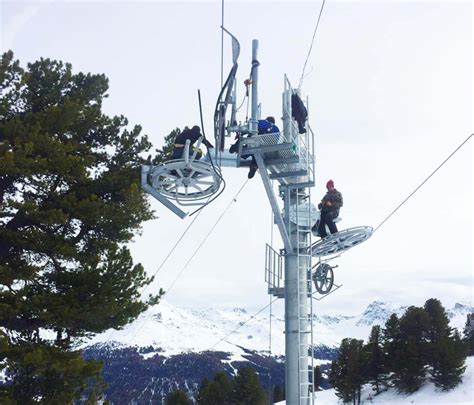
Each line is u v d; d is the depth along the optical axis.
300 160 14.38
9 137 18.83
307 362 14.34
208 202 15.31
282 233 14.69
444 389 89.25
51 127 19.66
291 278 14.70
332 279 17.05
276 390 120.62
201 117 13.36
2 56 19.94
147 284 19.94
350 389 96.69
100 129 21.59
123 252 19.38
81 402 18.22
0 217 18.98
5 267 17.23
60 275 18.70
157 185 14.69
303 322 14.54
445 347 89.44
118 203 20.81
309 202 15.28
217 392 99.12
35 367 16.98
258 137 13.53
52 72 21.38
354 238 16.14
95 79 22.34
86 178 19.88
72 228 20.14
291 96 14.23
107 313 17.89
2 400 15.94
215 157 13.99
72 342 19.02
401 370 91.81
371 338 103.06
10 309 16.67
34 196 19.75
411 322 95.62
